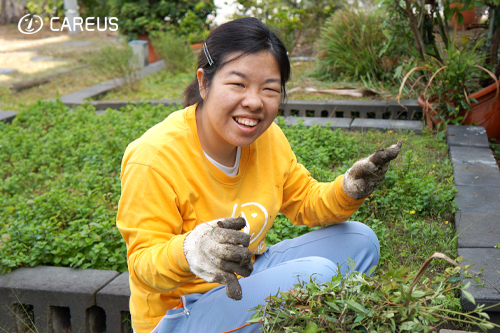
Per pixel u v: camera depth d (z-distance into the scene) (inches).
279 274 72.2
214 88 66.6
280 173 82.0
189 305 73.5
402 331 62.2
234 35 65.4
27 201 154.3
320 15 389.1
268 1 396.5
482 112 201.3
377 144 190.2
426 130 205.3
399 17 229.9
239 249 54.7
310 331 58.9
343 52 290.5
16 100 317.7
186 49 382.9
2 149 209.0
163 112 243.1
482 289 92.7
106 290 108.0
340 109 245.1
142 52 405.4
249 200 77.5
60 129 232.2
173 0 439.2
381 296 64.2
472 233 118.9
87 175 173.0
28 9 721.0
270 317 65.0
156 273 61.9
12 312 111.7
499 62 210.1
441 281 68.1
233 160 76.0
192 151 71.7
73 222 132.8
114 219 131.9
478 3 202.4
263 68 65.1
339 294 65.9
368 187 77.1
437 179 157.3
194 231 58.8
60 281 112.0
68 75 387.2
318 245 84.4
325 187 83.2
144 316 75.0
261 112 66.7
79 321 109.0
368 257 84.9
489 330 91.4
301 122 206.1
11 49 516.1
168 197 68.3
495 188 144.5
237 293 54.1
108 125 234.1
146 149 69.7
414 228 125.4
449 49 202.5
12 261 116.6
